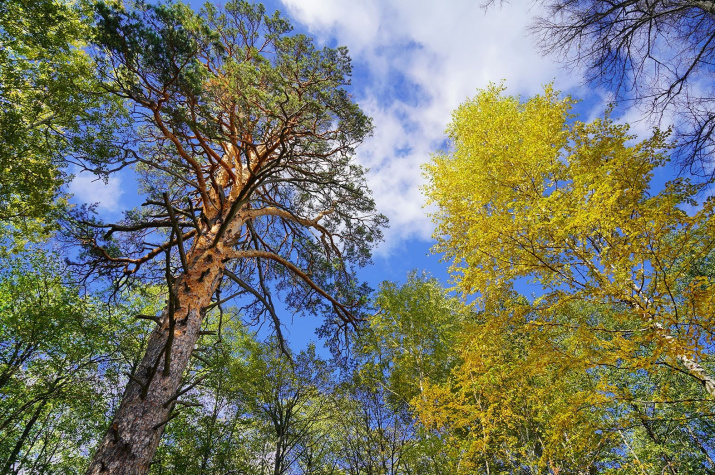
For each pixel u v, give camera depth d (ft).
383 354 31.40
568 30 17.15
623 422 16.99
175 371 16.90
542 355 16.22
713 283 12.52
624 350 13.99
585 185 16.53
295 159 30.42
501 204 19.29
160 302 39.34
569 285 16.58
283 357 32.83
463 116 28.78
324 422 31.48
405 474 24.29
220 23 28.30
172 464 31.27
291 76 25.81
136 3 20.31
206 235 23.48
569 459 21.72
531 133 19.17
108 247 23.47
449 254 25.61
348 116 27.68
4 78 21.95
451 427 24.94
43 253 30.55
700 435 32.42
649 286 14.34
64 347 29.81
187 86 20.77
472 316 24.29
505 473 25.70
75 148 22.76
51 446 34.24
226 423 33.22
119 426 14.37
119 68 21.34
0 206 23.57
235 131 28.25
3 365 27.58
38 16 21.54
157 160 30.14
